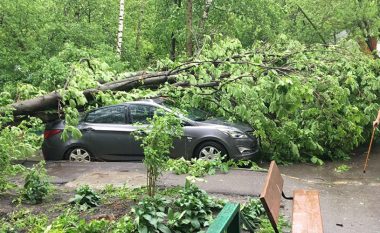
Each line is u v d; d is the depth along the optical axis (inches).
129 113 416.8
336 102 384.2
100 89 340.2
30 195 280.2
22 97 347.3
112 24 824.3
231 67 346.6
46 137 428.1
